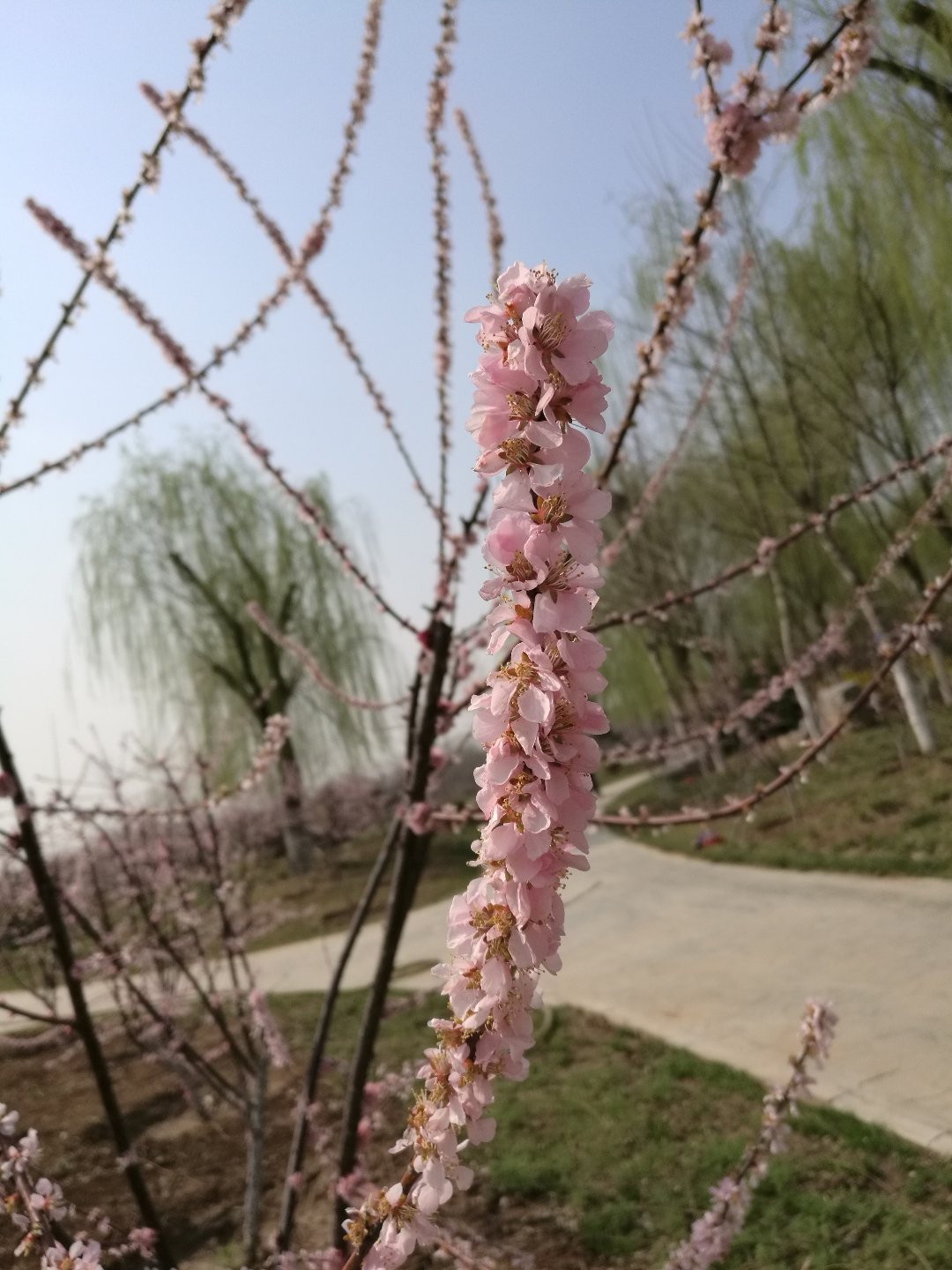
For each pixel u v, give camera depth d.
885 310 11.77
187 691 21.03
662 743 4.19
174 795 5.59
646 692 21.62
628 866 13.75
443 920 13.50
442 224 3.34
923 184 10.32
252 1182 4.36
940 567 15.19
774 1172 4.36
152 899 6.36
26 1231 2.10
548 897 1.21
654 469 14.90
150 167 2.64
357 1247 1.50
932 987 6.06
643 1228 4.36
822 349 12.65
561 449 1.12
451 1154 1.33
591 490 1.16
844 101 10.36
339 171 3.15
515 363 1.11
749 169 2.34
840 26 2.28
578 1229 4.46
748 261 4.29
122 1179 5.99
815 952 7.46
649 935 9.51
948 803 11.05
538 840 1.15
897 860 9.27
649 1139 5.13
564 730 1.18
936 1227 3.72
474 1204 4.86
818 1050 3.05
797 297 12.53
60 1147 6.59
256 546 21.62
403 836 3.35
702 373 13.12
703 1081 5.64
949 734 14.89
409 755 3.51
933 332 11.30
